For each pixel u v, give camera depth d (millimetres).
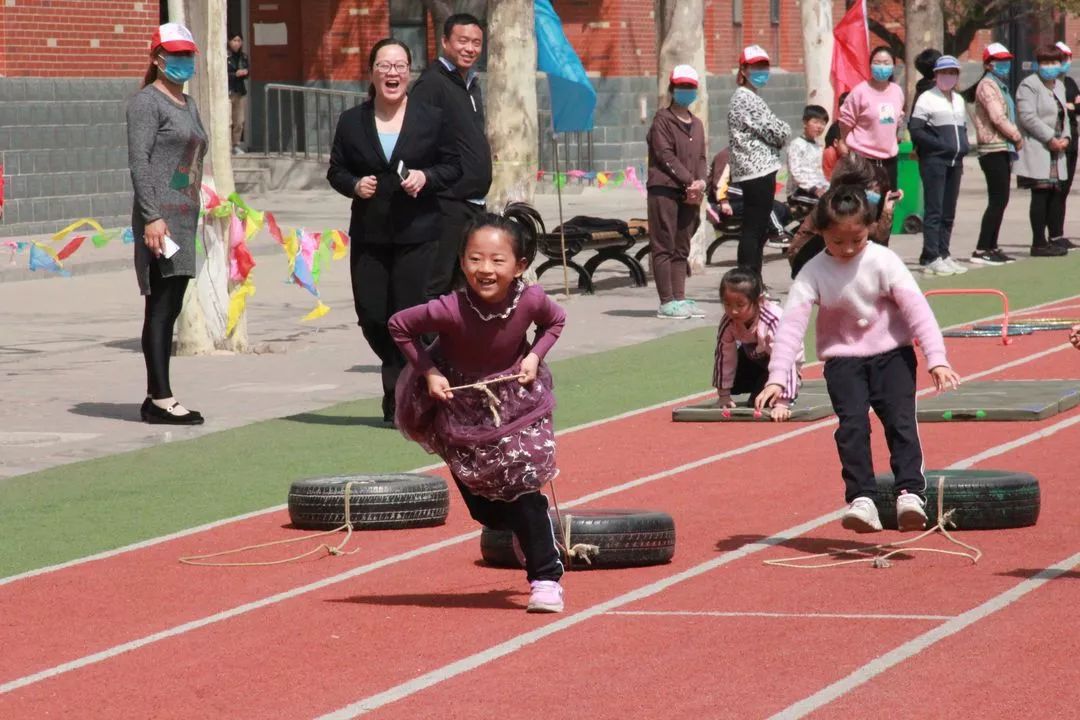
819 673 10266
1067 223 51312
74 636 11625
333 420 21016
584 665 10578
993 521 14336
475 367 11648
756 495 16109
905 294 13250
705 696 9852
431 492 15211
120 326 31312
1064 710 9391
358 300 19828
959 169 37656
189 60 20266
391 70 19344
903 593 12258
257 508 16109
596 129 70750
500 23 35188
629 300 34531
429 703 9852
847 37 45844
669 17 39656
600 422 20531
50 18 48281
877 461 17547
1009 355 25375
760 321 19734
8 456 18891
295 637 11453
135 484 17312
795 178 39094
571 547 13172
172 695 10164
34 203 47688
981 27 81188
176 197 20328
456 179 19625
